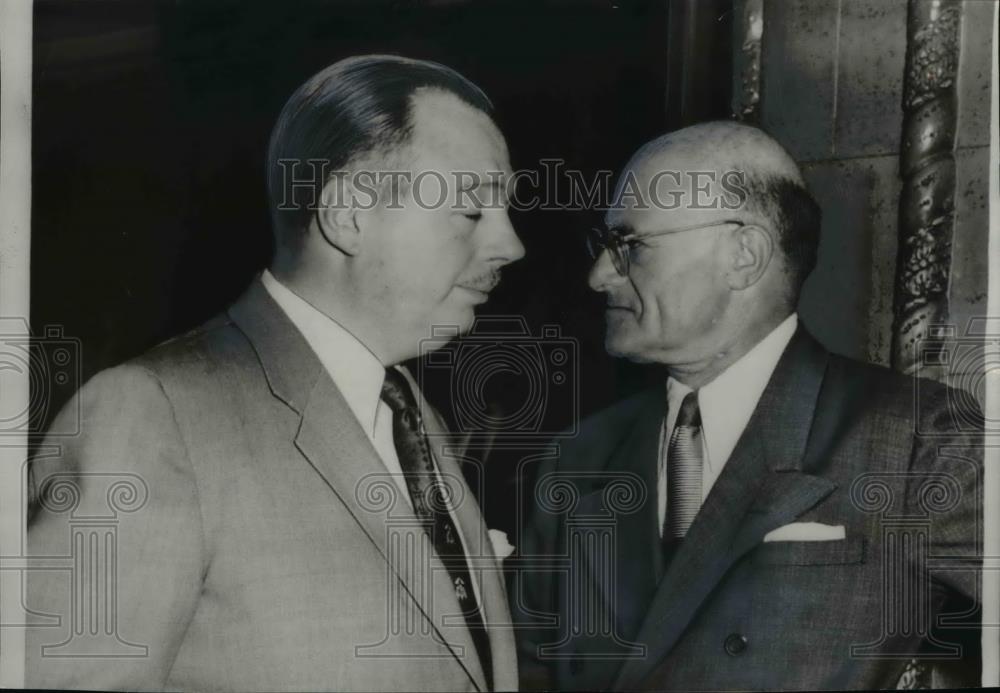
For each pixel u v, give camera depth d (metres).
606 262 2.20
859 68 2.22
